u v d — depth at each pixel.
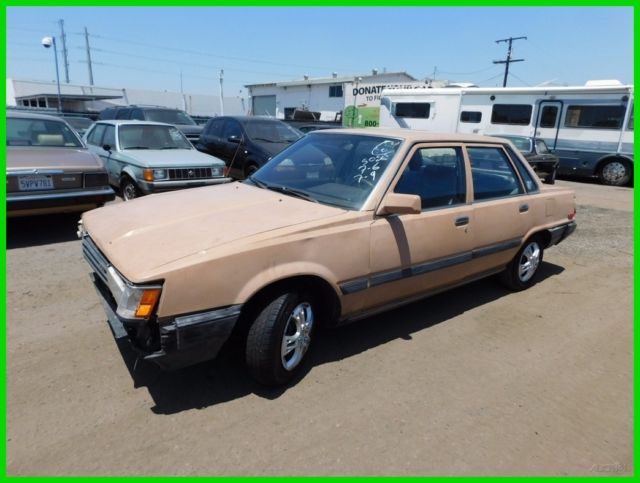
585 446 2.54
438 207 3.61
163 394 2.79
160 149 8.12
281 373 2.85
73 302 4.01
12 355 3.13
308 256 2.78
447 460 2.38
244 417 2.63
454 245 3.70
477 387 3.05
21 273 4.66
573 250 6.60
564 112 15.03
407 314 4.14
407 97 19.02
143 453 2.33
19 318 3.68
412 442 2.50
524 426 2.68
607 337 3.86
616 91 13.91
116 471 2.21
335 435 2.52
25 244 5.65
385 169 3.29
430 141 3.60
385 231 3.17
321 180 3.54
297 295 2.82
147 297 2.33
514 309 4.36
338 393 2.89
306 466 2.29
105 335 3.45
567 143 15.10
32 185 5.34
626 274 5.55
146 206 3.29
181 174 7.19
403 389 2.97
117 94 50.56
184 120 13.76
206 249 2.52
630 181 14.27
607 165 14.47
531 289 4.94
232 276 2.50
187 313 2.42
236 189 3.70
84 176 5.72
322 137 4.05
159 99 54.16
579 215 9.22
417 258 3.42
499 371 3.26
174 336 2.40
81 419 2.55
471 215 3.82
